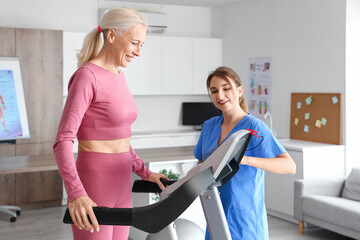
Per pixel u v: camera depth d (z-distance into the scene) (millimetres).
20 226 4930
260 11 6176
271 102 6039
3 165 3746
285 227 4859
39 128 5676
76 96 1796
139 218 1341
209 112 6840
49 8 6172
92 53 1967
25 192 5641
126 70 6379
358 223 3939
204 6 7047
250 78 6414
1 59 5395
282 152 2094
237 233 2104
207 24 7211
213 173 1354
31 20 6082
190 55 6766
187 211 4070
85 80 1822
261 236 2129
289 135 5719
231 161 1526
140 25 1848
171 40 6629
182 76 6730
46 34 5656
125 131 1987
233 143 1337
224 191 2131
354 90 5000
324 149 4855
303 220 4598
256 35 6270
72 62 5969
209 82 2158
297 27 5574
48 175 5746
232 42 6766
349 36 4953
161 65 6586
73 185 1562
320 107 5227
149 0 6531
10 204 5574
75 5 6309
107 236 1957
